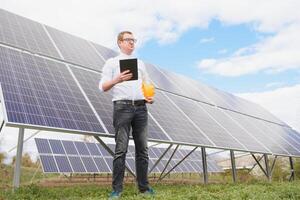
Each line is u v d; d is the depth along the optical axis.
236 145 12.34
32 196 6.46
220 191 7.50
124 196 6.13
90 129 7.62
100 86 6.02
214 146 10.77
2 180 20.36
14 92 7.19
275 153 14.58
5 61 8.23
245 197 5.97
